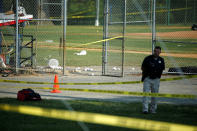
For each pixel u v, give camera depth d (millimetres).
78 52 90750
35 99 36562
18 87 44562
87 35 149000
